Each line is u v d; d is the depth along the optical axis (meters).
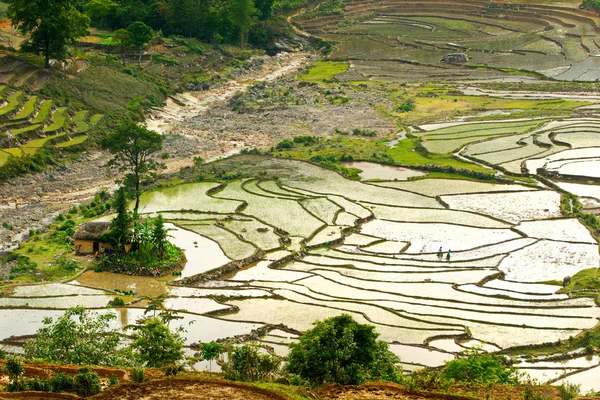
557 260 91.06
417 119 153.38
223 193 111.94
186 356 63.38
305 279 85.25
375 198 111.56
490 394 49.94
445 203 109.88
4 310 74.88
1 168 111.56
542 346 69.25
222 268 86.88
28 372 49.94
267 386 46.88
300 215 104.19
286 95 173.50
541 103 163.88
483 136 139.88
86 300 78.00
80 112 141.00
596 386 62.16
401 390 48.09
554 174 119.38
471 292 81.56
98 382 46.91
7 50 154.50
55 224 99.31
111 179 117.88
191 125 149.88
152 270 85.19
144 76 170.38
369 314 75.50
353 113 158.00
